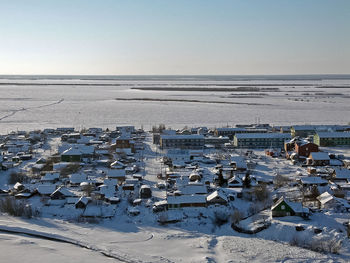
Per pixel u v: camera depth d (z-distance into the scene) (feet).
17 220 275.59
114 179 361.71
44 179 368.68
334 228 254.88
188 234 254.88
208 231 268.62
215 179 365.20
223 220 284.20
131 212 292.61
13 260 195.93
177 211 295.48
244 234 260.83
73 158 446.19
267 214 285.43
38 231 246.06
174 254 221.25
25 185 348.79
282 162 449.06
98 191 337.31
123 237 247.91
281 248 231.09
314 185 337.31
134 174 394.32
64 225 269.03
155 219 284.61
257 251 226.58
